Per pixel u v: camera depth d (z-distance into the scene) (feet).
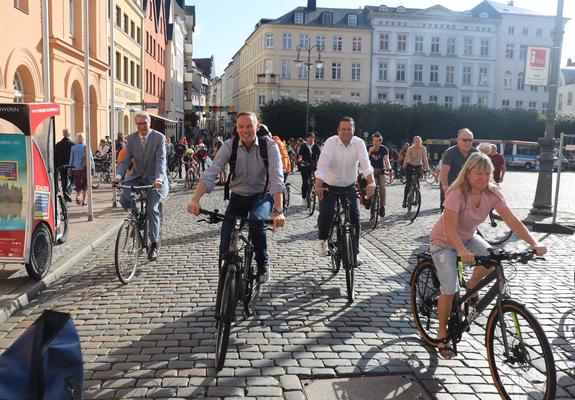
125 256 22.58
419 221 42.29
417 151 42.04
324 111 193.16
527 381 11.99
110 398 12.54
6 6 55.36
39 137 22.56
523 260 12.99
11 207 21.20
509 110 195.93
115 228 36.45
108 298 20.35
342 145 22.82
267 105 196.95
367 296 20.94
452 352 14.53
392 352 15.46
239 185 17.39
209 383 13.33
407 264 26.76
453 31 233.55
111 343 15.83
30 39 61.52
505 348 12.51
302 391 13.03
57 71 70.49
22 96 63.26
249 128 16.61
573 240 34.81
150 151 25.26
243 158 16.98
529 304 20.18
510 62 237.86
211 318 18.10
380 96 233.96
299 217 43.75
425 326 16.38
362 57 232.32
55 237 23.76
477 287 13.88
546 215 44.16
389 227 38.96
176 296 20.59
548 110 44.37
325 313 18.79
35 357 7.82
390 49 232.12
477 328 17.58
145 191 25.59
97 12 88.63
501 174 41.70
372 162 39.37
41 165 22.22
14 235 21.17
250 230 17.21
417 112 193.57
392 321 18.08
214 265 25.75
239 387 13.14
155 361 14.58
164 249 29.55
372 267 25.94
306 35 232.73
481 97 238.27
